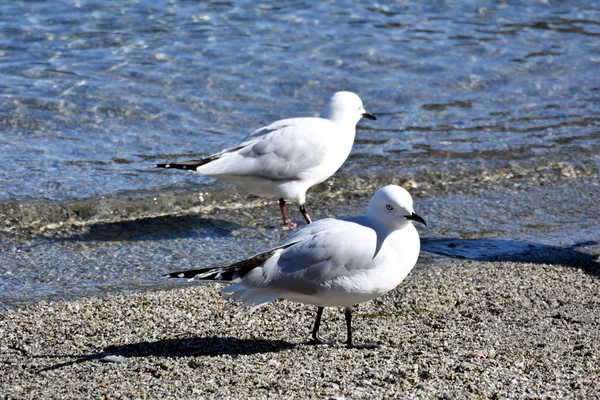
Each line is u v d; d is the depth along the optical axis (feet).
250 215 49.06
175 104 61.46
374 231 31.71
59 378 29.58
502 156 56.80
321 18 75.92
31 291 38.75
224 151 46.44
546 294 38.27
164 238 45.70
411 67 69.05
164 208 49.14
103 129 57.82
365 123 61.00
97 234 45.80
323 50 70.33
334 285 30.83
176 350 32.04
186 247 44.57
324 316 35.58
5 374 29.91
